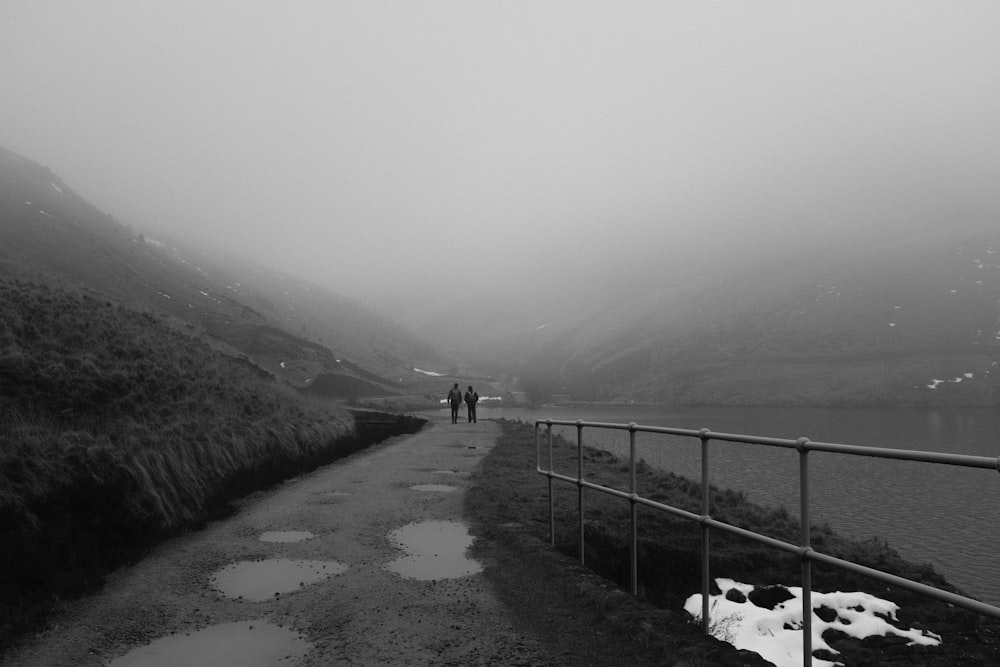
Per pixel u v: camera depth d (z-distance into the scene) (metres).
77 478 6.95
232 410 13.55
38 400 9.35
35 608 4.98
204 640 4.55
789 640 7.24
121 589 5.72
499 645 4.43
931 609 8.12
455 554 6.94
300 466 13.61
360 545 7.35
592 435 36.38
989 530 14.00
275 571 6.30
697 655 4.07
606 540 8.36
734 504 12.01
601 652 4.28
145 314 21.47
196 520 8.33
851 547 10.66
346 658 4.23
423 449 18.59
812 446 3.60
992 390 135.38
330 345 148.12
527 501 10.12
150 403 11.39
